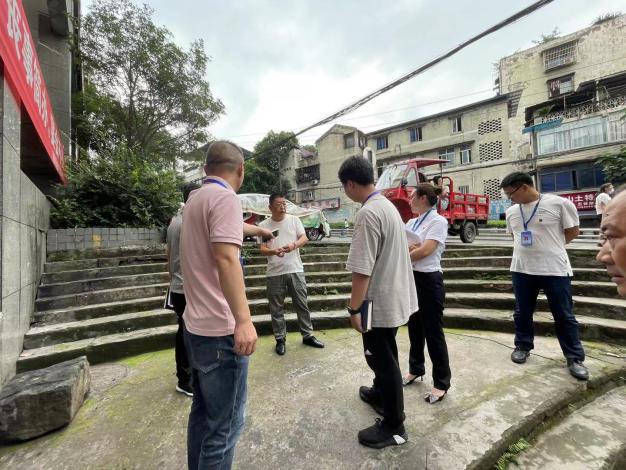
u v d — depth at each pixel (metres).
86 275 4.45
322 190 26.78
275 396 2.42
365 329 1.80
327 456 1.77
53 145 5.31
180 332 2.49
